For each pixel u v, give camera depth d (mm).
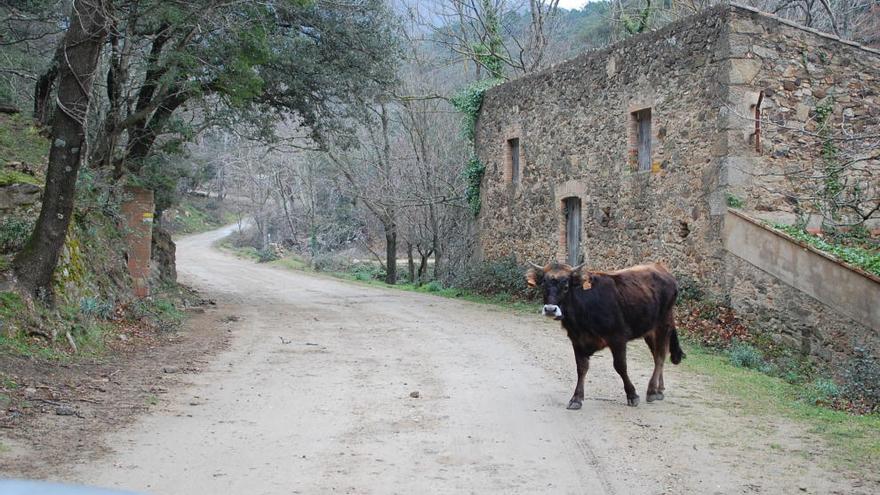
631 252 17531
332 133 22359
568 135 20188
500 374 10492
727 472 6238
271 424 7543
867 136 10227
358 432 7301
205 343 12922
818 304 12664
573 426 7664
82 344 10531
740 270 14195
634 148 17641
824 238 14422
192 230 71062
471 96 25578
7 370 8383
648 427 7660
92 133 15555
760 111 14703
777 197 14727
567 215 20625
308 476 5926
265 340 13594
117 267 14648
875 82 15516
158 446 6590
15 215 11547
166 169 20500
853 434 7562
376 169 33719
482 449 6789
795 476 6164
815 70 15172
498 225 24328
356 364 11164
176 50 15125
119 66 14617
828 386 10430
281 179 53375
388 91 22031
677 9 30188
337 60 20109
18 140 14773
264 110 21516
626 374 8594
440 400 8773
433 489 5684
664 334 9148
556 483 5895
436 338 14094
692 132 15539
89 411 7547
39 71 16453
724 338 13984
